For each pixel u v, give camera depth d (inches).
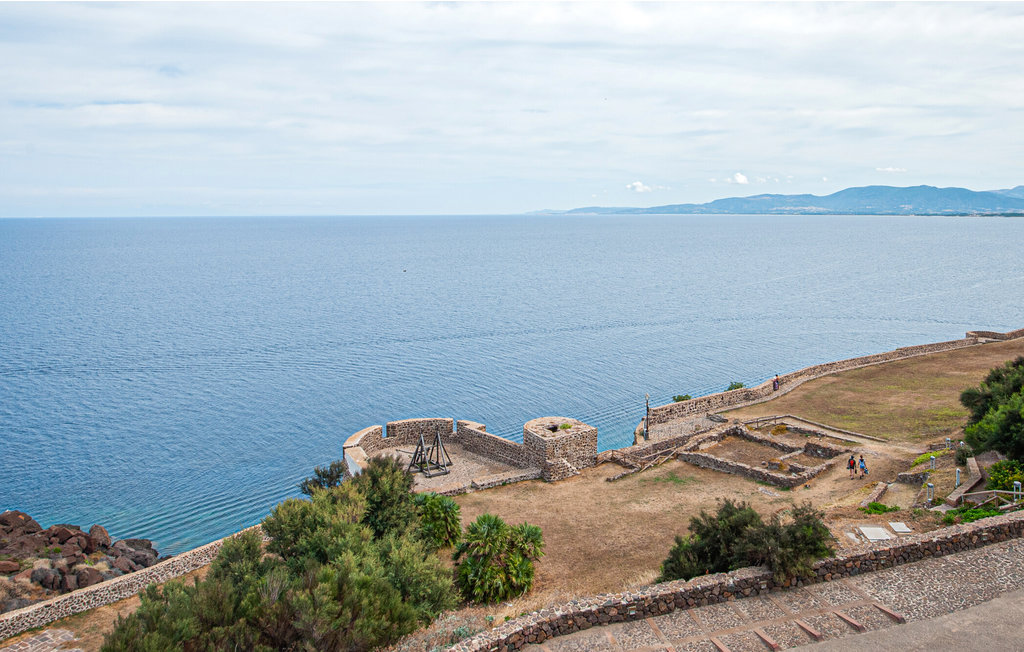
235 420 2250.2
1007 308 4180.6
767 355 3080.7
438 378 2748.5
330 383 2684.5
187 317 4146.2
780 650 555.2
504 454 1405.0
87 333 3629.4
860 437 1413.6
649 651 569.3
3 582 965.2
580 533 1002.7
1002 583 634.8
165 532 1492.4
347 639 612.7
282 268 7406.5
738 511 746.8
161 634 586.2
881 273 6407.5
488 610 765.9
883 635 565.6
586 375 2773.1
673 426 1649.9
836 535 805.9
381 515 935.7
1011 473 889.5
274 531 872.3
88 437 2089.1
